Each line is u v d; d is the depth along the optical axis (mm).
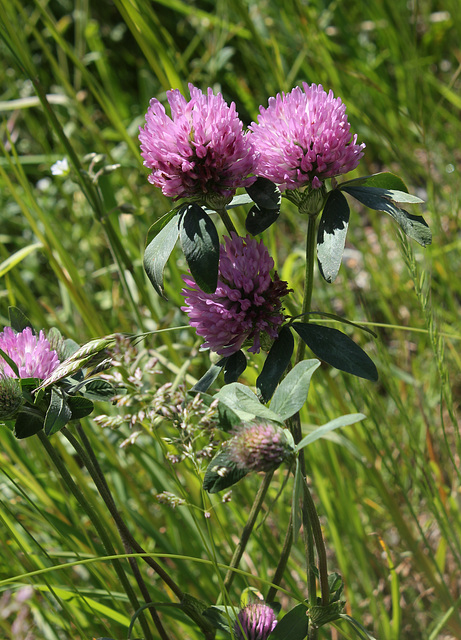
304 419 600
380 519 635
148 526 562
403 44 1046
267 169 418
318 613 434
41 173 1067
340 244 413
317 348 417
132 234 774
